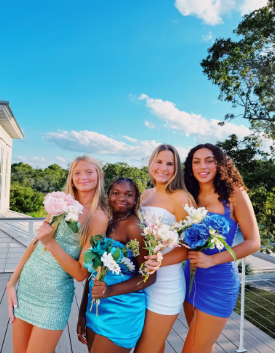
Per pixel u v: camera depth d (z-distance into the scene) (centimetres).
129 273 149
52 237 141
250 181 1152
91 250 130
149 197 186
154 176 179
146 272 139
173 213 173
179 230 156
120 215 158
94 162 164
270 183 1128
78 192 170
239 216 175
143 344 161
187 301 188
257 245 170
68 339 267
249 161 1228
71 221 137
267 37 1198
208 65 1298
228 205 177
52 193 142
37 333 146
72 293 158
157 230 139
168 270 164
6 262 526
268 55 1208
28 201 1992
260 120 1294
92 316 150
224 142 1273
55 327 148
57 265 150
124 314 143
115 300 145
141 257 149
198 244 147
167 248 164
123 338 142
